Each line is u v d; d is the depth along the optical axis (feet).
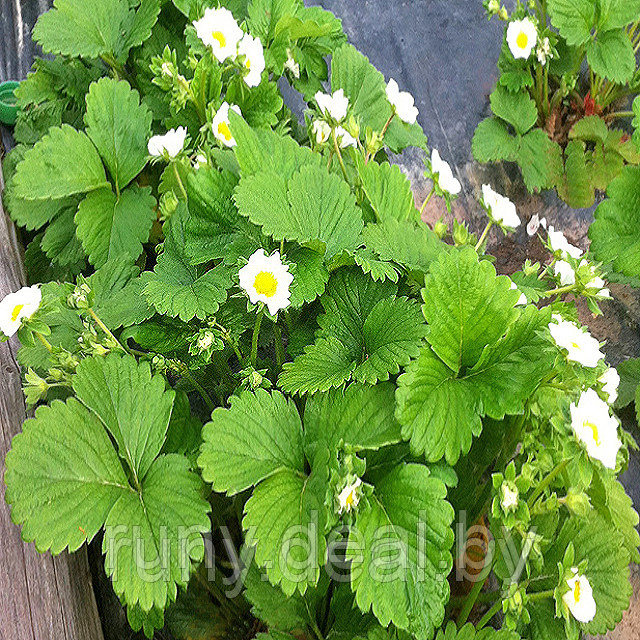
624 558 1.52
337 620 1.58
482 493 1.72
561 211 2.80
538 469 1.43
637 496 2.23
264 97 2.17
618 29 2.75
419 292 1.73
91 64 2.52
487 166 2.89
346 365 1.59
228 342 1.64
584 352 1.40
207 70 2.04
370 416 1.48
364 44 3.16
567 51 2.89
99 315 1.73
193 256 1.69
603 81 2.93
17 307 1.47
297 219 1.64
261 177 1.63
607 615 1.50
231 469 1.41
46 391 1.73
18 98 2.44
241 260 1.59
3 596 1.44
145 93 2.38
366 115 2.30
